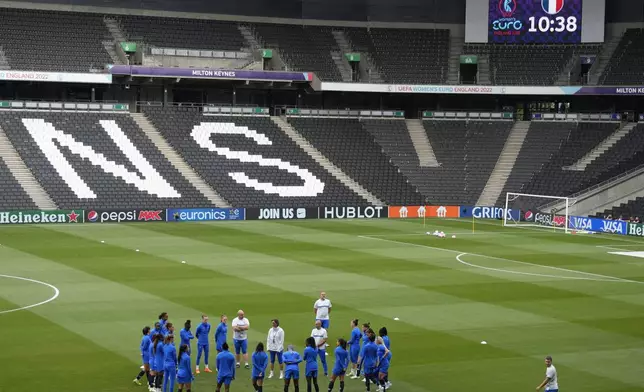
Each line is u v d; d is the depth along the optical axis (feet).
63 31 333.62
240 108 344.90
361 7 376.68
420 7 375.66
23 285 172.45
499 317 152.15
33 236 244.42
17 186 284.00
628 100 360.48
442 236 260.62
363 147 340.39
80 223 277.44
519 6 355.15
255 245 235.81
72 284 174.50
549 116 353.10
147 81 332.39
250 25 362.74
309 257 216.13
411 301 164.66
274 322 118.11
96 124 318.86
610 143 331.36
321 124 348.38
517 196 312.71
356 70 355.97
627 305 163.73
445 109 370.73
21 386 109.50
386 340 113.91
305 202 308.81
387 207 313.94
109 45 334.03
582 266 209.67
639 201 290.76
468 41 358.84
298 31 366.43
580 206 301.02
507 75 351.46
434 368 120.88
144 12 357.00
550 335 139.85
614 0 360.07
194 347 130.62
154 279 181.57
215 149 322.75
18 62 313.53
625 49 350.84
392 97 371.56
